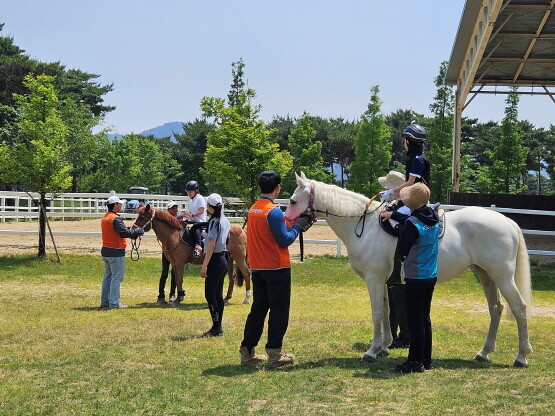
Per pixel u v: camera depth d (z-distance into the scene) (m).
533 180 85.75
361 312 11.20
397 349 8.24
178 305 11.98
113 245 11.52
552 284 14.66
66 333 8.75
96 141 46.59
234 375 6.47
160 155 66.44
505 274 7.09
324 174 50.16
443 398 5.54
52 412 5.23
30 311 11.03
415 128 7.18
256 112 18.86
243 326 9.38
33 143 17.20
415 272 6.58
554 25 21.61
